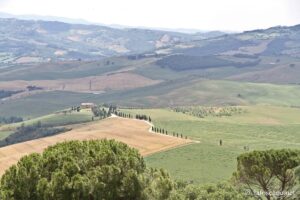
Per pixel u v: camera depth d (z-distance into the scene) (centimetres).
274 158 5472
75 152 3966
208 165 14100
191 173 12988
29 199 3628
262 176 5569
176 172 13112
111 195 3644
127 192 3697
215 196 5297
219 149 16400
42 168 3775
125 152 4119
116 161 3881
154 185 3869
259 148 19550
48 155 3897
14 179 3719
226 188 5562
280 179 5591
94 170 3694
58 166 3794
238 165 5741
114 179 3691
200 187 5522
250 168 5578
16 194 3634
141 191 3769
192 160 14725
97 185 3581
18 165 3853
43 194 3559
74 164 3688
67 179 3569
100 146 4081
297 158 5444
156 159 14950
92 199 3594
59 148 4056
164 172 4116
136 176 3738
